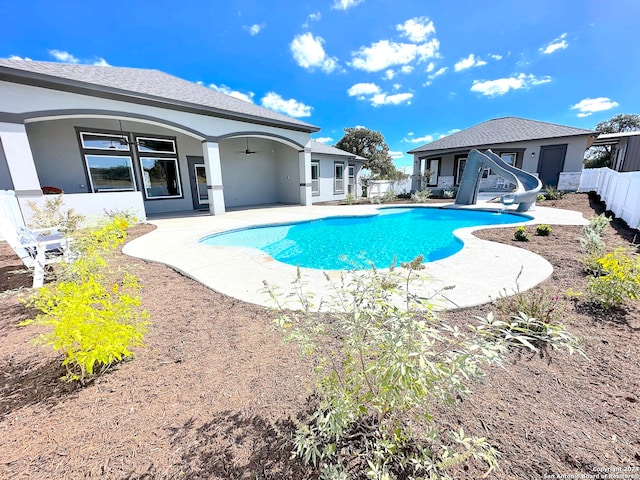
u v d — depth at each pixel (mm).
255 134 11672
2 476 1340
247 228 8594
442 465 1141
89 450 1472
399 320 1315
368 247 7500
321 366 1640
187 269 4406
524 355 2186
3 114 6457
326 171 17047
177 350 2352
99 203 7852
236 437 1531
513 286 3527
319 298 3293
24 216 6781
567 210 10352
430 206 12914
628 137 15883
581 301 3023
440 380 1239
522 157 16938
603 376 1933
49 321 1779
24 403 1789
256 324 2779
